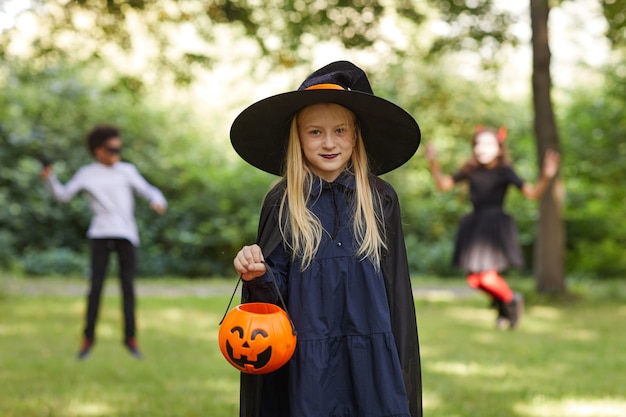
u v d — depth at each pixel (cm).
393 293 270
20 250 1392
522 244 1489
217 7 820
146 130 1484
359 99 269
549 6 987
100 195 611
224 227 1397
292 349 255
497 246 754
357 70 291
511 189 1511
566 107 1504
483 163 771
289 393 259
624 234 1509
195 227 1410
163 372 538
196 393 474
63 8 730
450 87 1533
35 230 1402
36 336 684
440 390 481
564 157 1416
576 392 480
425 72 1499
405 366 265
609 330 742
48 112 1445
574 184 1485
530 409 435
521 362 577
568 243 1510
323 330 259
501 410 432
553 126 964
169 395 467
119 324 759
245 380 267
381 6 809
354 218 267
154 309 873
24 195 1387
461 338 685
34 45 792
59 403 442
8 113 1360
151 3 782
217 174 1460
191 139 1534
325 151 271
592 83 1430
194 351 622
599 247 1487
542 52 959
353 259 263
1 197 1345
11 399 450
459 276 1460
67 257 1337
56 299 959
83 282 1205
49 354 599
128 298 607
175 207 1419
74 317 809
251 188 1446
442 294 1088
